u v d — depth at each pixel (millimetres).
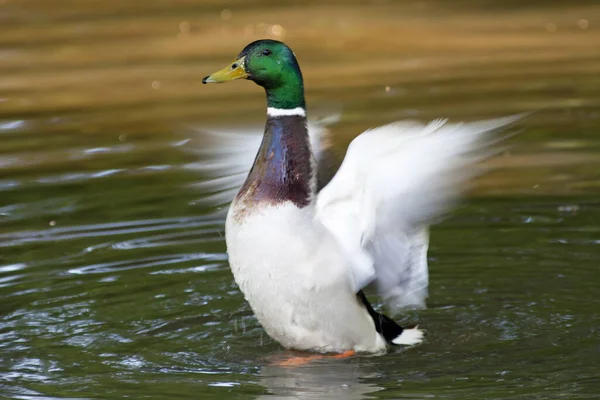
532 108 16531
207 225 11734
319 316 8273
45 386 7977
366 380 8047
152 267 10656
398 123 7977
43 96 18219
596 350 8586
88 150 14648
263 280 8180
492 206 12250
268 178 8258
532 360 8406
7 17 26578
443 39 22922
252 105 17000
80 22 25688
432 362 8422
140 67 20422
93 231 11539
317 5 27656
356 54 21469
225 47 22078
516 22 24984
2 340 8922
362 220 7941
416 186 7727
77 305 9727
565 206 12141
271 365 8430
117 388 7941
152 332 9156
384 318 8930
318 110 16375
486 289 10047
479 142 7727
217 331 9211
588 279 10180
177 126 15750
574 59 20453
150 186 12977
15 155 14453
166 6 27844
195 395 7793
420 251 8039
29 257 10836
